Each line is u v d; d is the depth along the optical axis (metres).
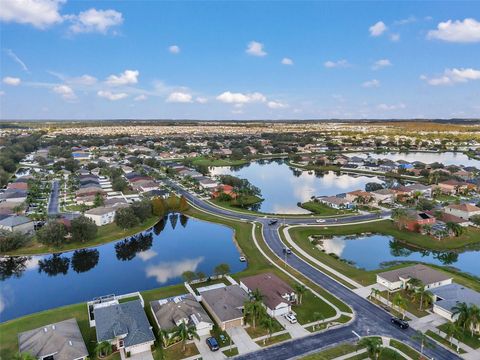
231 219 158.12
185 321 72.06
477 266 113.31
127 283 103.19
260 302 73.56
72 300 93.56
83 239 129.38
